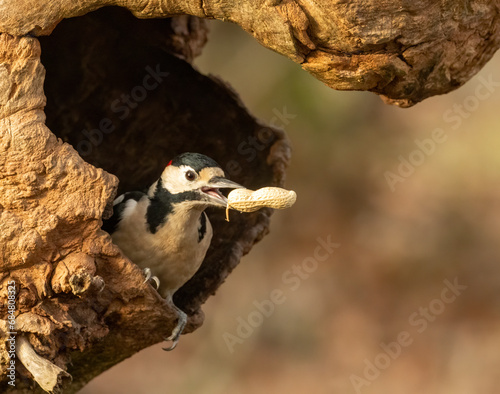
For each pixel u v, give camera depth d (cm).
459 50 809
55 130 1024
